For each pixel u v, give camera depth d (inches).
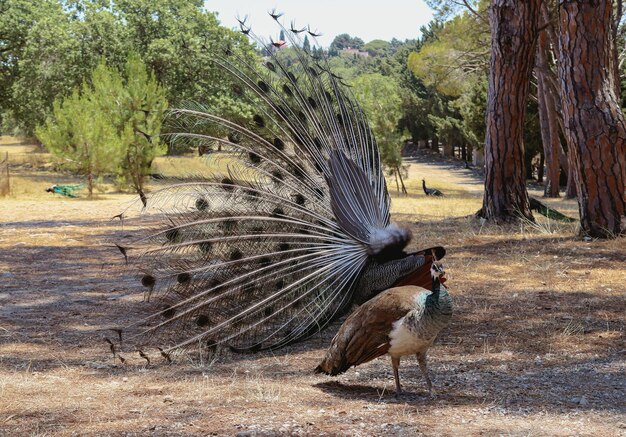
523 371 238.1
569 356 255.3
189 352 268.1
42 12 1994.3
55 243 585.0
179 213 285.4
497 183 615.2
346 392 216.4
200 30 1974.7
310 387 222.1
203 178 291.4
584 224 505.0
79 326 309.1
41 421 185.2
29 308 346.0
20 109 2018.9
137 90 1176.8
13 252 537.6
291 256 280.8
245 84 320.8
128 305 349.1
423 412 193.6
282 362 256.8
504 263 435.5
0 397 207.5
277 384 225.8
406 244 275.7
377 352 201.8
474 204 1034.1
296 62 331.3
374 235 275.4
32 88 1937.7
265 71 328.5
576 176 510.6
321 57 333.7
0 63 2011.6
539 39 1096.2
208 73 1908.2
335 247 281.6
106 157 1149.7
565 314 315.6
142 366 250.8
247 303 272.8
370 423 183.3
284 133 309.7
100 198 1151.0
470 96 1879.9
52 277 431.2
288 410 195.9
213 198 290.7
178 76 1932.8
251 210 288.7
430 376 233.9
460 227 591.5
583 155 497.4
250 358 263.7
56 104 1196.5
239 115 323.6
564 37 495.2
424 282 260.1
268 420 185.5
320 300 279.1
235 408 197.8
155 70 1989.4
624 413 192.1
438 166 2896.2
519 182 613.3
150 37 2020.2
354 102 327.9
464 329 295.0
